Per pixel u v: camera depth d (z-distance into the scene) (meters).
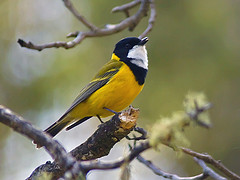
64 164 4.70
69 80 13.64
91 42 13.56
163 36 13.08
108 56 13.30
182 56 13.03
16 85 13.97
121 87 8.42
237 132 12.80
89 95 8.57
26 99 13.84
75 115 8.87
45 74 13.88
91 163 4.61
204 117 4.00
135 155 4.48
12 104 13.80
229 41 13.15
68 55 13.80
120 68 8.62
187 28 13.11
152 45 13.05
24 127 4.88
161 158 12.99
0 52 14.32
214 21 13.16
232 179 7.05
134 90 8.63
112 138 6.79
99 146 6.88
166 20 13.17
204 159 7.06
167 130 4.16
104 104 8.52
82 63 13.59
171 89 12.86
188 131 12.61
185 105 4.09
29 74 14.04
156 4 13.24
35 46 6.94
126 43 9.26
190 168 12.79
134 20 9.55
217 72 12.99
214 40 13.06
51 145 4.81
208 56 13.03
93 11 13.59
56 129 9.17
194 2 13.22
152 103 12.77
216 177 6.91
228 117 12.97
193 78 12.90
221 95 13.02
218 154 12.63
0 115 4.93
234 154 12.59
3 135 13.99
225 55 12.98
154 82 12.88
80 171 4.59
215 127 12.91
